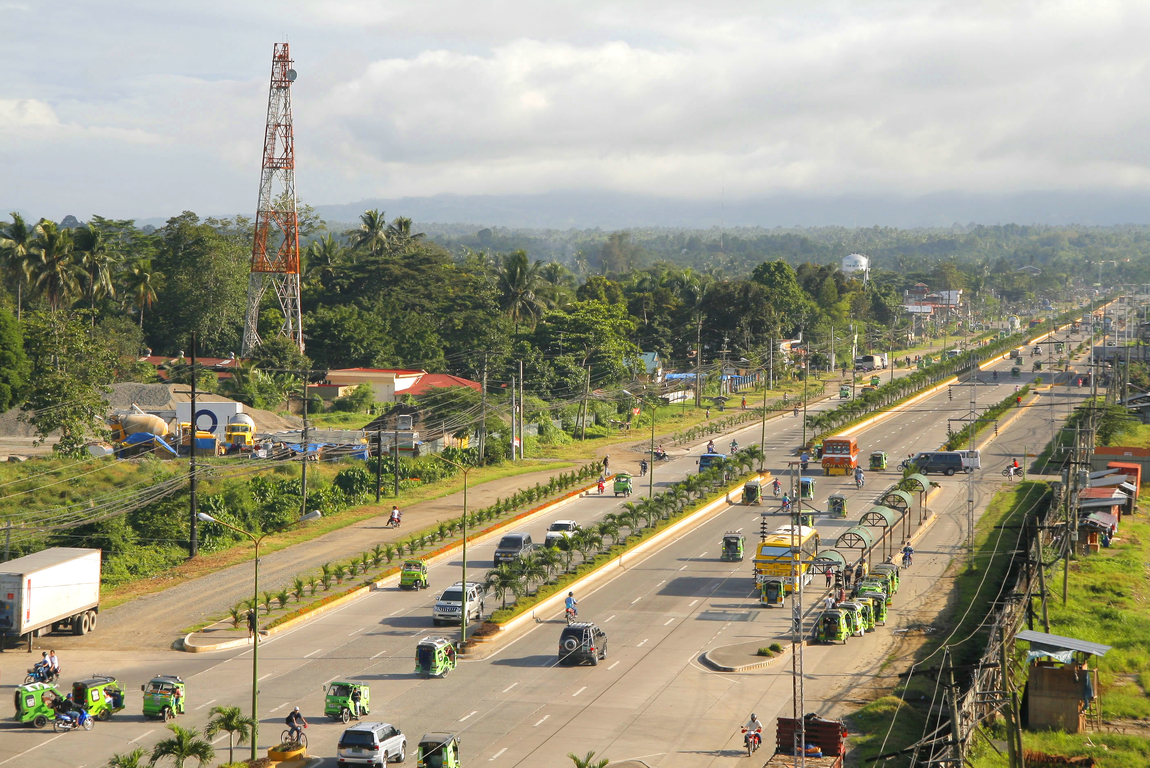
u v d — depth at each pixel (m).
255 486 108.06
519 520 109.44
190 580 87.19
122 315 199.38
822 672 64.06
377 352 194.25
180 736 46.91
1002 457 145.00
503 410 159.00
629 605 80.44
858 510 114.50
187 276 199.62
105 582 85.94
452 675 64.38
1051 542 83.81
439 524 106.12
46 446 127.38
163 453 126.38
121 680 64.00
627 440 167.88
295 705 59.03
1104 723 56.84
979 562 90.50
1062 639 58.78
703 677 63.44
